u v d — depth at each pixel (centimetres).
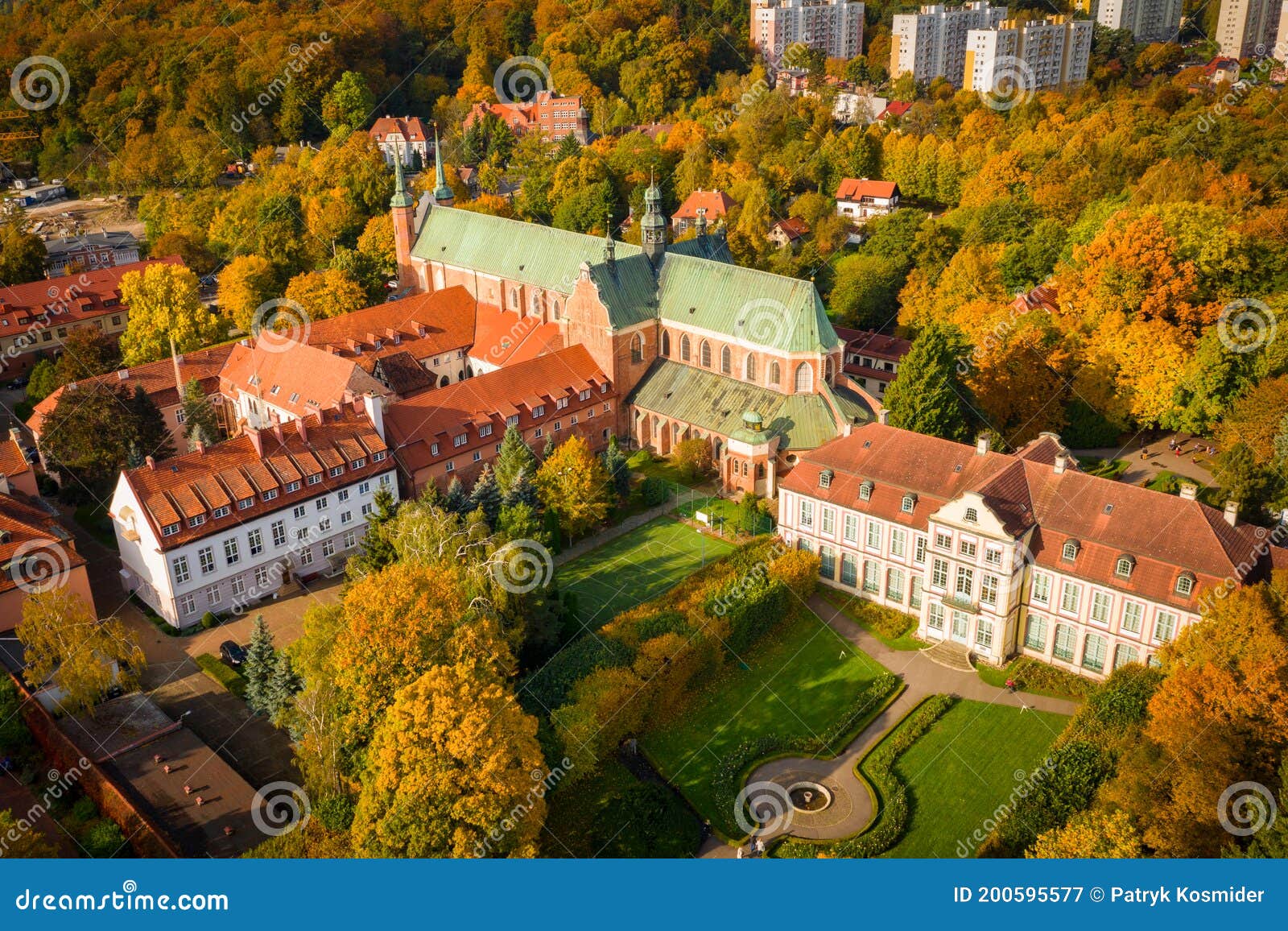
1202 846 7081
